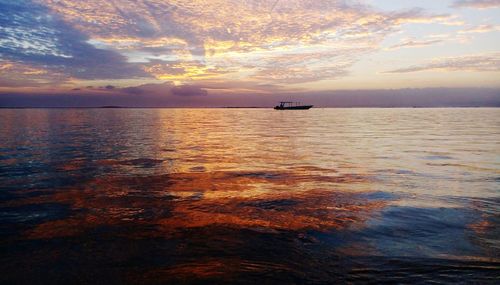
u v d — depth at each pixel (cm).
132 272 584
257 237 737
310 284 545
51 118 8831
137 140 3019
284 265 607
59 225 816
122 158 1928
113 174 1462
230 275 573
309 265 608
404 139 2936
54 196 1091
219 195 1100
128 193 1130
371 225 806
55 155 2053
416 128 4422
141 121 7231
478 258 631
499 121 6312
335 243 703
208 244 700
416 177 1352
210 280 558
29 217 877
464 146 2378
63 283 551
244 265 608
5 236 745
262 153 2123
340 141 2831
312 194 1102
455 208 934
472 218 850
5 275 575
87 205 988
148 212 919
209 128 4816
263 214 898
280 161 1798
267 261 624
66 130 4347
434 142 2662
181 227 802
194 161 1811
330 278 562
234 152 2180
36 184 1270
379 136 3269
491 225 802
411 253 654
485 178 1318
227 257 640
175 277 567
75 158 1930
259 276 570
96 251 668
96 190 1173
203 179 1350
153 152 2191
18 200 1045
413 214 884
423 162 1716
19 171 1537
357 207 955
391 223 818
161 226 808
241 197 1073
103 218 869
